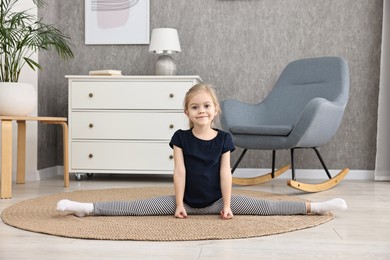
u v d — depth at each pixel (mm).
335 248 1542
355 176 3828
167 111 3477
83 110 3533
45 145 3797
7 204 2422
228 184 2008
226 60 3898
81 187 3170
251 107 3566
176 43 3631
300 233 1754
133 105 3498
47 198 2568
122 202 2027
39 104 3645
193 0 3904
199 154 2016
